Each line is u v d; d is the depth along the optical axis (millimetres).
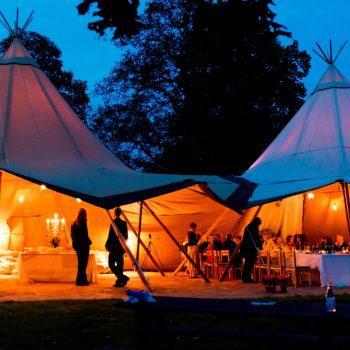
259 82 27344
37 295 10664
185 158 29266
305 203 16531
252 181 14750
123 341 6527
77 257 12867
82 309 8562
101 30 5117
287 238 15281
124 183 12859
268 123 28359
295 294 10312
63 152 14531
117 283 12125
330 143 14961
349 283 11656
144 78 30641
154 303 5891
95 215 16547
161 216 16672
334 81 16891
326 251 12750
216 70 27500
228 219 16812
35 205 16469
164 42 29859
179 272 16641
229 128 27844
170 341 6059
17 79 15945
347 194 13172
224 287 12023
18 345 6449
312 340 5422
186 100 28906
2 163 13430
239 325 7312
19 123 14828
